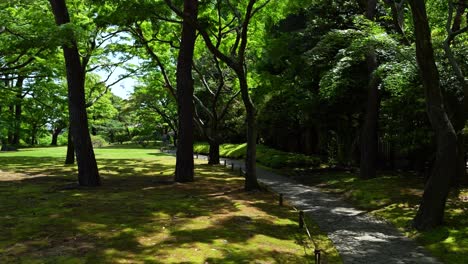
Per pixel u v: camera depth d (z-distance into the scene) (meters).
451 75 11.95
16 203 10.66
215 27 18.56
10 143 43.00
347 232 9.05
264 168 23.00
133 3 13.90
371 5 16.58
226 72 30.41
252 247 7.29
